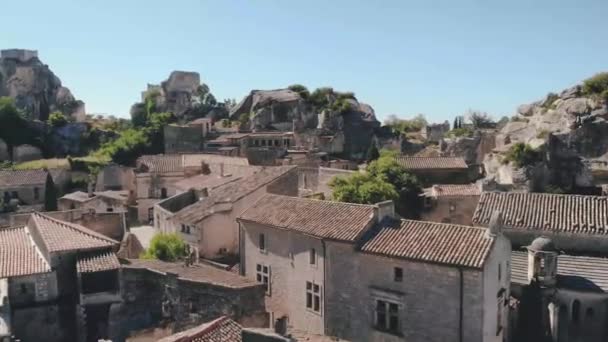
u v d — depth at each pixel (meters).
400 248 30.70
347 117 113.75
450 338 28.70
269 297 38.78
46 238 35.41
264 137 105.50
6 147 104.12
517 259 37.44
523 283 34.53
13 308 32.88
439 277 28.89
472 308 27.84
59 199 76.75
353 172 65.88
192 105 141.88
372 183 57.00
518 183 60.88
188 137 103.62
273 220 38.25
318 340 29.84
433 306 29.25
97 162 96.38
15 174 81.25
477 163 86.06
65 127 113.62
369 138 111.75
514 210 41.06
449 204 59.56
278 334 21.39
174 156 85.44
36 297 33.56
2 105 107.31
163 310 33.59
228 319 23.62
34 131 109.69
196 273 34.22
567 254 37.91
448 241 30.23
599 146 61.75
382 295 31.25
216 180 69.38
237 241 50.78
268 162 94.69
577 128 62.72
